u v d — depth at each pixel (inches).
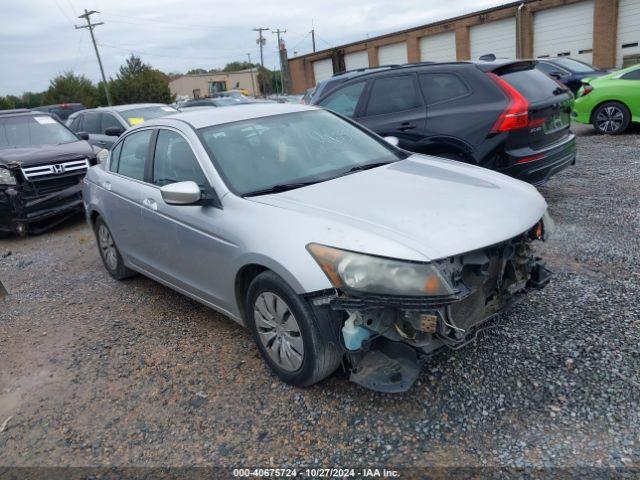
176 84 3336.6
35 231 321.1
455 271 110.8
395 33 1268.5
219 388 134.4
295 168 152.4
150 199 170.4
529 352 131.6
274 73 2962.6
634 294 155.0
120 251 204.4
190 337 163.0
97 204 208.5
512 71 240.1
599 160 336.8
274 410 123.2
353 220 118.5
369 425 114.3
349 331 112.4
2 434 127.1
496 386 120.9
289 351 126.4
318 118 179.3
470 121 230.7
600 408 111.0
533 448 102.7
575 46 965.8
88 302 201.5
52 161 317.4
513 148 223.3
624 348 129.3
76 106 1143.0
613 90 424.8
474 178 146.1
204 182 148.4
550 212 238.4
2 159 312.2
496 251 119.0
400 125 252.8
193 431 119.8
